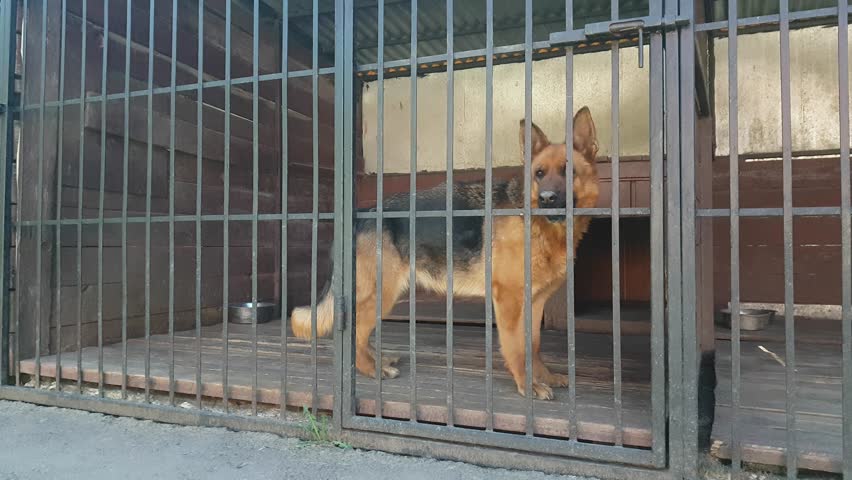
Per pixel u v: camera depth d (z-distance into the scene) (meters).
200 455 2.82
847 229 2.12
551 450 2.54
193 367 3.87
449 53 2.75
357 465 2.69
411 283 2.83
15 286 4.05
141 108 5.02
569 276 2.53
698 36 2.92
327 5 6.00
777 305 6.11
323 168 7.24
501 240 3.37
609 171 6.29
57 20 4.34
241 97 6.10
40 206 3.74
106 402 3.48
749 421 2.71
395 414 2.93
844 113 2.11
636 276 6.59
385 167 7.50
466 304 6.93
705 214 2.33
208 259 5.77
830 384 3.49
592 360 4.17
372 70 2.96
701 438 2.71
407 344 4.93
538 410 2.84
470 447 2.70
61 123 3.66
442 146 7.25
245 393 3.29
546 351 4.54
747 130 6.15
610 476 2.46
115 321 4.82
